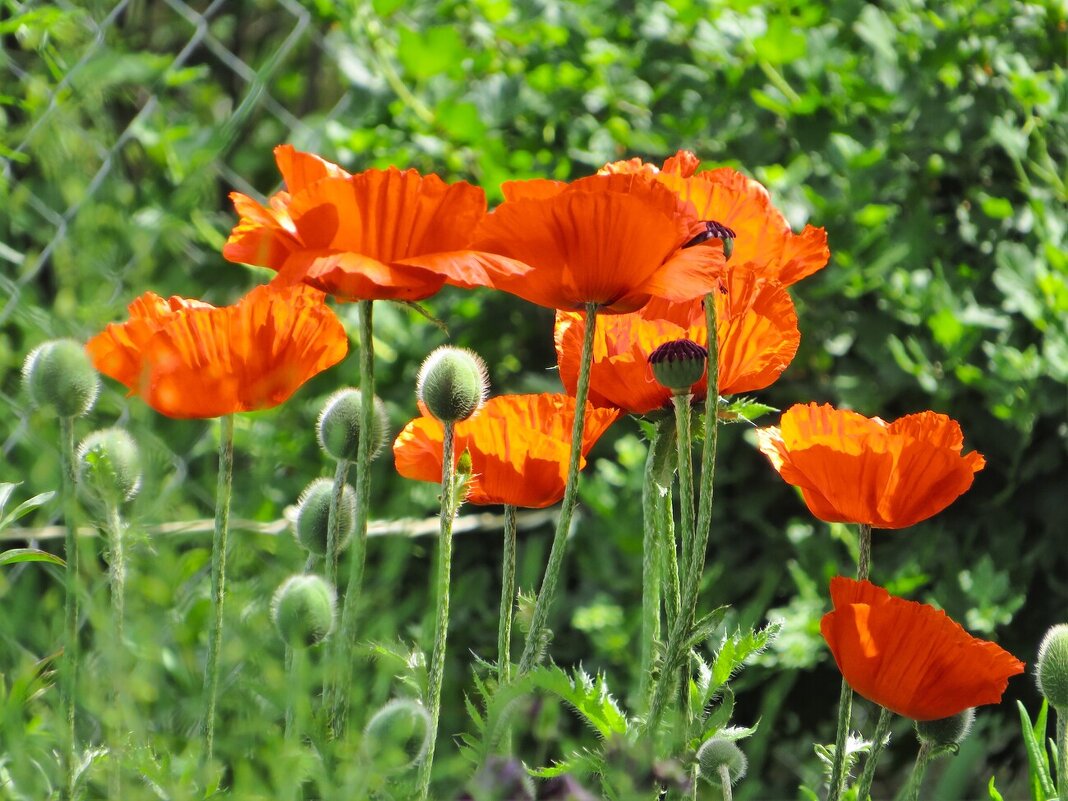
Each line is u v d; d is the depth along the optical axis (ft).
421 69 10.68
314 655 5.96
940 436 6.19
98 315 5.32
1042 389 10.19
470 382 5.89
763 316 6.06
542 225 5.77
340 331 5.89
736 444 10.74
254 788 5.44
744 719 10.16
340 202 5.73
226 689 5.58
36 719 5.67
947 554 10.58
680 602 6.07
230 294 7.43
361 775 5.43
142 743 5.42
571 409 6.20
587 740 6.14
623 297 5.86
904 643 5.87
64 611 5.49
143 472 5.47
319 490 6.07
